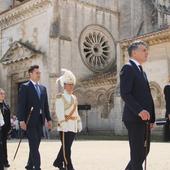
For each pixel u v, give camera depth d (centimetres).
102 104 3425
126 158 1359
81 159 1341
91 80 3522
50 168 1142
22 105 1021
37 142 1008
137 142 683
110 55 4047
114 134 3166
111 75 3434
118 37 4141
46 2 3641
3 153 1152
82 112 3572
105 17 4034
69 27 3691
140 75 703
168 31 2783
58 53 3553
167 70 2800
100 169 1081
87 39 3856
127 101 677
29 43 3838
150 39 2919
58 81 1064
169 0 4141
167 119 1109
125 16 4141
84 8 3838
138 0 4112
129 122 688
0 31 4256
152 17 4062
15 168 1161
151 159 1293
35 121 1014
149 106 706
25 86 1035
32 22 3831
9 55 3991
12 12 4047
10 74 4016
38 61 3662
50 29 3584
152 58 2922
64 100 1028
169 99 1111
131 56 725
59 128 1025
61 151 1068
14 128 3266
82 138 2811
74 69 3669
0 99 1208
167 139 1112
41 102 1034
